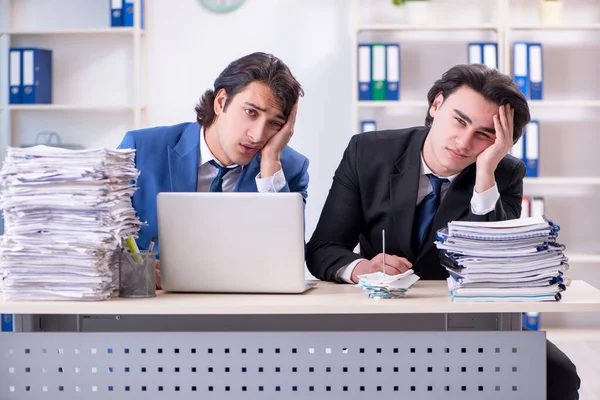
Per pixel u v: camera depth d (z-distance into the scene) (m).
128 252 2.02
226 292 2.10
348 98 4.65
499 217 2.42
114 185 2.07
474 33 4.63
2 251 1.95
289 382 1.97
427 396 1.96
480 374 1.96
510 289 1.93
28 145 4.75
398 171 2.54
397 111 4.68
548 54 4.65
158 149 2.60
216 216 2.05
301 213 2.04
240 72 2.56
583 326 4.68
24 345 1.99
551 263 1.93
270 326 2.22
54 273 1.96
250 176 2.67
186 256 2.07
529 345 1.96
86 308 1.92
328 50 4.65
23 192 1.98
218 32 4.66
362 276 2.09
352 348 1.96
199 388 1.98
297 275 2.05
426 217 2.55
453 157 2.43
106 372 1.99
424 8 4.50
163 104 4.69
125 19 4.53
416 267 2.55
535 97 4.44
